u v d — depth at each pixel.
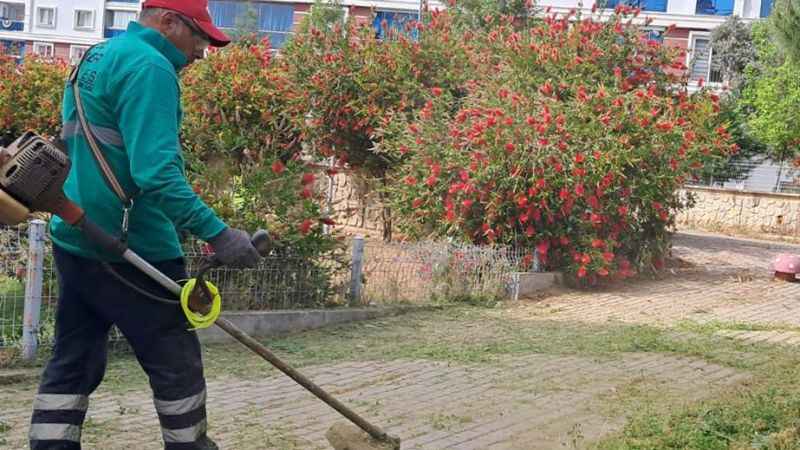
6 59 18.75
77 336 4.10
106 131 3.88
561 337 9.38
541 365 8.06
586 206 12.71
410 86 15.45
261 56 12.93
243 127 12.32
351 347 8.70
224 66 12.30
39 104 16.27
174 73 3.90
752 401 6.46
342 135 15.98
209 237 3.80
